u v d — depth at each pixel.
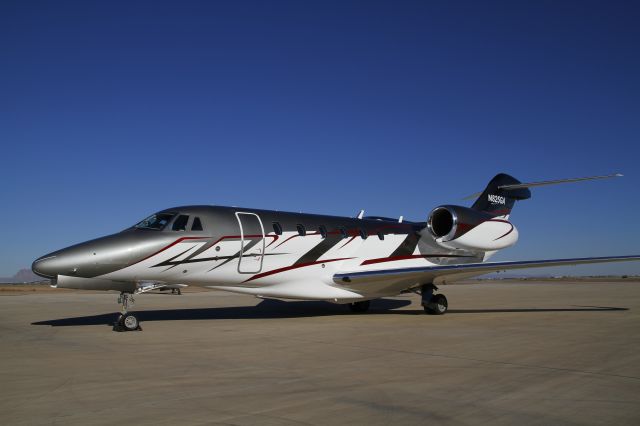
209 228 13.21
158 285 12.89
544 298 24.59
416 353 8.45
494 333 11.05
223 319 14.43
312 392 5.84
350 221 16.45
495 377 6.61
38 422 4.75
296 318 14.83
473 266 15.06
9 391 5.93
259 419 4.83
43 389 6.02
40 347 9.25
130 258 12.10
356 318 14.74
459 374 6.79
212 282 13.53
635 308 17.94
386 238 16.86
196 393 5.80
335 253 15.49
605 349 8.81
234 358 8.03
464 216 17.11
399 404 5.34
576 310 17.22
